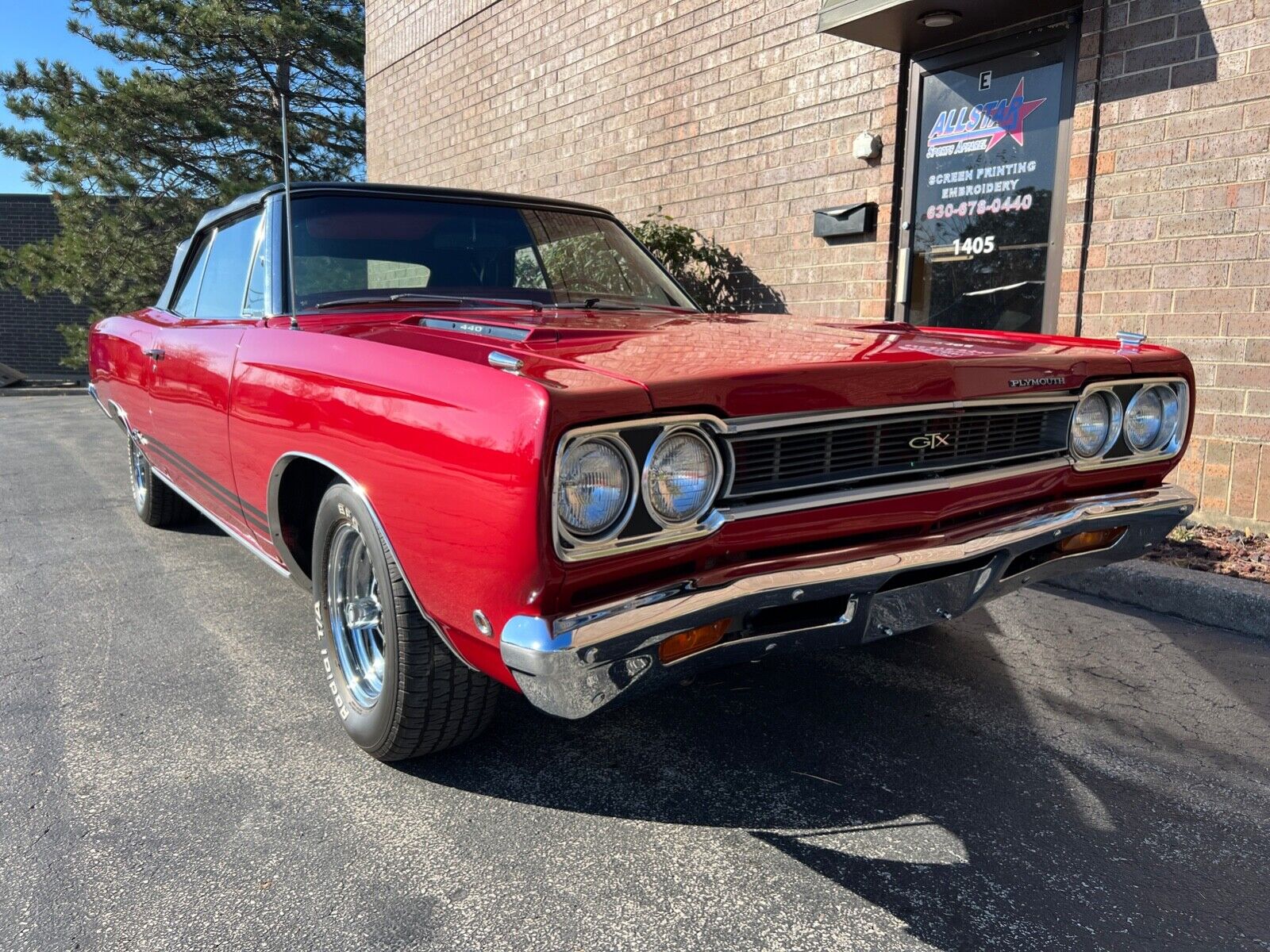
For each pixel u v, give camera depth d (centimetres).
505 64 998
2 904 191
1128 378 262
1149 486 278
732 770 249
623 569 181
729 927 186
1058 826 223
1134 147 485
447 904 192
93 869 203
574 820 224
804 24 666
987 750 261
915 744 264
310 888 197
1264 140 437
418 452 195
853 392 203
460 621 196
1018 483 240
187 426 342
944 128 593
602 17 852
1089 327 512
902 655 332
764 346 227
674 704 290
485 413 178
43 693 292
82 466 732
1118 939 182
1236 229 449
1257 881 202
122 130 1766
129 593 394
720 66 738
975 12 527
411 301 300
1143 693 299
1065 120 524
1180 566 394
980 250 580
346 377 224
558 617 174
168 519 509
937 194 603
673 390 178
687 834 219
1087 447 257
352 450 220
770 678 312
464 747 261
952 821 225
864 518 211
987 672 317
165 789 236
